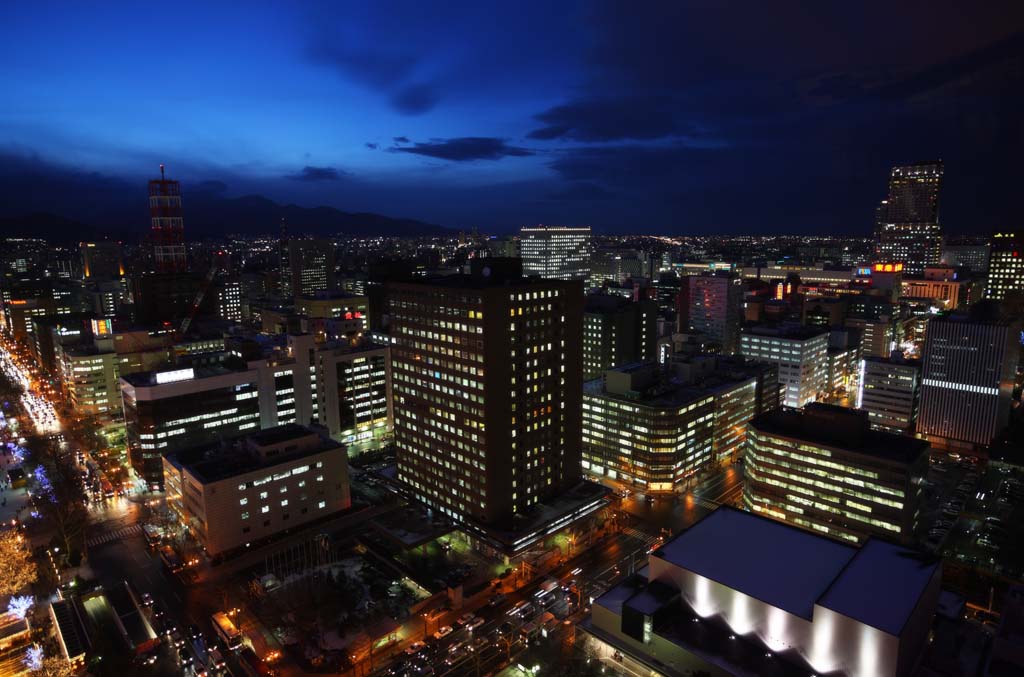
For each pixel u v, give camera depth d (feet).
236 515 513.86
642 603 379.14
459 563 500.74
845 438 541.34
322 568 487.20
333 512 572.92
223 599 465.06
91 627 423.64
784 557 392.06
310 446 568.41
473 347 502.38
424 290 540.52
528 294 519.60
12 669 378.53
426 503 580.71
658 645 366.84
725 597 366.43
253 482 521.24
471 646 417.28
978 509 589.73
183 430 647.97
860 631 315.17
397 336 582.35
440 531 514.68
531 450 543.39
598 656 404.98
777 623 346.33
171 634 427.74
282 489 538.88
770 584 364.99
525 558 507.30
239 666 397.19
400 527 521.24
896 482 497.46
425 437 570.46
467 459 526.57
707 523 433.07
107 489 653.30
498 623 441.27
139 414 625.82
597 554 537.24
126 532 570.46
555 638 425.28
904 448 523.29
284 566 502.38
